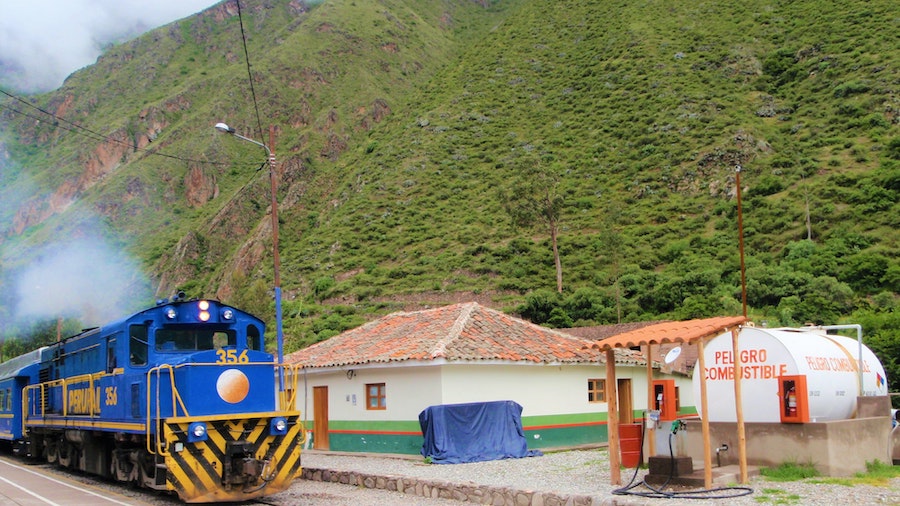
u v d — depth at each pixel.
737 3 111.94
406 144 98.19
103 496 14.97
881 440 14.18
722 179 70.31
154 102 145.88
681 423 13.72
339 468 17.25
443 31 184.62
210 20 188.00
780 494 11.48
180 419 13.19
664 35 108.44
